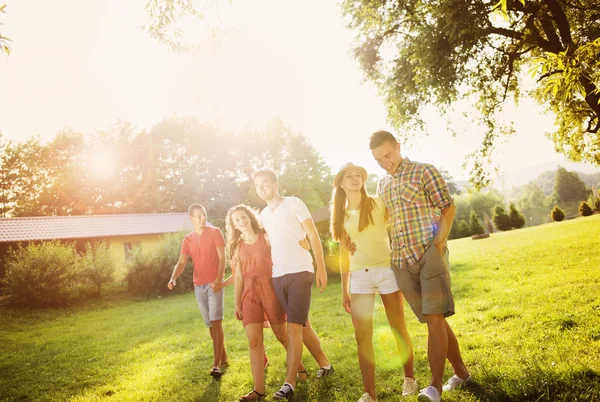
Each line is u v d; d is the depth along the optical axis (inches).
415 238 129.5
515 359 143.3
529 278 335.6
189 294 762.2
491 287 326.6
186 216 1328.7
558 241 579.8
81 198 1764.3
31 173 1828.2
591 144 553.6
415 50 387.5
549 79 128.0
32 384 240.1
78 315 621.0
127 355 288.7
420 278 128.8
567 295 234.8
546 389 112.9
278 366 192.2
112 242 1085.1
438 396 111.8
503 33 372.5
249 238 170.4
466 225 1798.7
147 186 1772.9
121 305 699.4
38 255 701.9
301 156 2005.4
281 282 158.9
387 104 463.2
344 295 147.7
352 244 140.8
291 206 163.0
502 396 117.6
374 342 211.5
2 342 448.8
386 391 139.6
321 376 165.3
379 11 442.6
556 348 146.3
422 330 220.8
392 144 136.3
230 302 564.1
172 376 206.4
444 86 380.8
